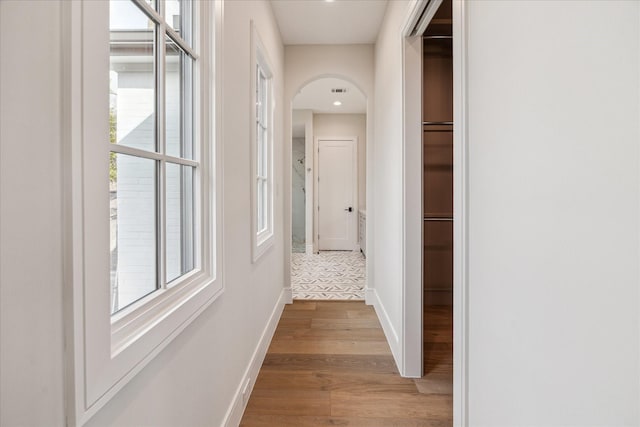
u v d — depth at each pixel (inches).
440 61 127.4
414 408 72.5
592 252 22.6
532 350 29.2
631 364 19.8
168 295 39.9
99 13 25.2
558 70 25.6
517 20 30.9
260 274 91.0
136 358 30.1
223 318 58.2
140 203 36.5
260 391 78.5
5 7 18.5
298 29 130.3
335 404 73.6
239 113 69.6
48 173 21.1
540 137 27.8
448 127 129.0
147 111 37.7
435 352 99.1
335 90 215.6
